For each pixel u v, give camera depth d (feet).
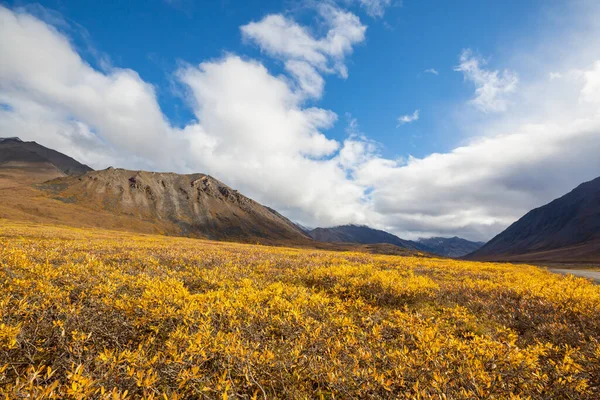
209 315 17.79
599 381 13.75
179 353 13.66
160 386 11.87
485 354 14.78
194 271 35.86
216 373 12.51
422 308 26.35
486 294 31.65
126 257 41.93
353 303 25.44
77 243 58.75
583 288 32.55
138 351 13.35
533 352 15.47
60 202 530.27
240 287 27.99
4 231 89.71
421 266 58.03
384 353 15.21
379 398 11.69
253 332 17.11
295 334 17.29
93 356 13.23
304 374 13.44
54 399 9.62
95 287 22.17
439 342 15.87
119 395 9.78
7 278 21.59
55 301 18.28
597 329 21.22
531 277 47.37
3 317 15.62
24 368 12.59
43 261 31.19
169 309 17.34
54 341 14.69
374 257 77.82
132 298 19.94
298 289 27.50
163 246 70.18
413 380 12.88
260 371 13.08
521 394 12.64
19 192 524.52
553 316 23.88
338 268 39.42
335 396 12.63
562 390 12.96
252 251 76.07
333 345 15.55
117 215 605.31
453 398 11.47
